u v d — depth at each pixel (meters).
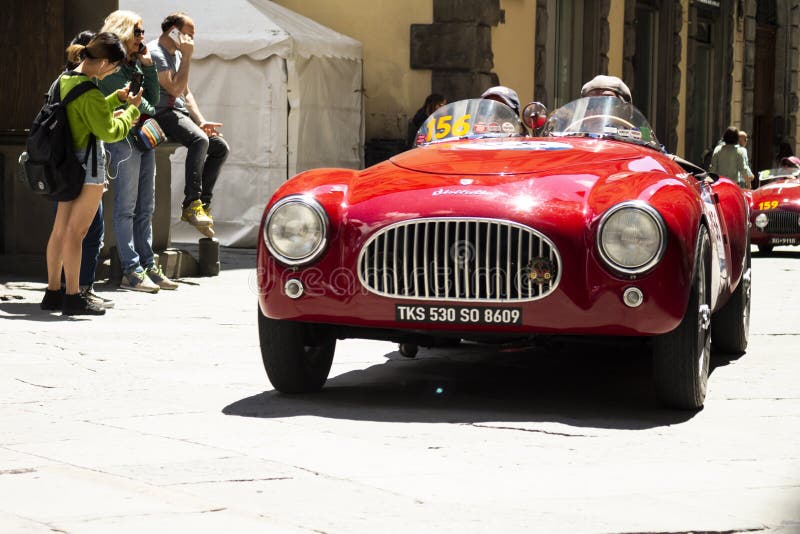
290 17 25.88
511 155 9.70
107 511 6.16
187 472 7.00
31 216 17.53
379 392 9.84
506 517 6.21
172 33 17.70
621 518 6.23
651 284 8.39
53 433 8.00
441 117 11.39
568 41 35.53
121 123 13.44
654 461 7.54
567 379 10.68
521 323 8.54
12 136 17.38
